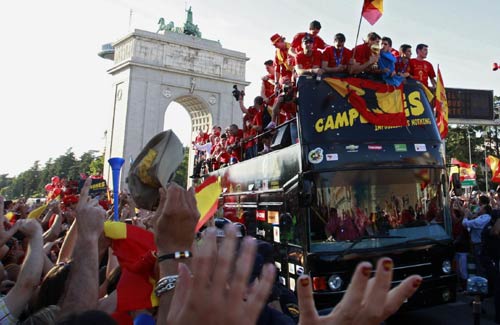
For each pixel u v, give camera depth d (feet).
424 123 24.23
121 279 7.79
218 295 3.02
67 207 23.00
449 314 28.09
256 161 31.01
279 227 24.70
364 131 22.90
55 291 8.38
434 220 22.70
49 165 379.35
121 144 117.39
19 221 10.55
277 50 37.45
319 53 28.63
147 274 7.61
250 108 39.65
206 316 2.99
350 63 24.67
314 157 21.90
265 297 3.20
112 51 196.54
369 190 21.93
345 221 21.29
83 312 6.00
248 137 37.40
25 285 9.63
